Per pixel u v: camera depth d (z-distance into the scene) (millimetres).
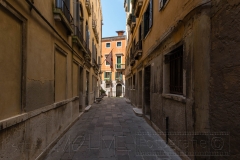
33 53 3393
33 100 3369
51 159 3770
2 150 2350
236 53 2203
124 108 13078
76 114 8094
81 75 10328
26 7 3098
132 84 15633
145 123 7625
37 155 3516
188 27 3418
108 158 3824
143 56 9344
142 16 9570
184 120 3562
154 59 6523
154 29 6605
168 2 4793
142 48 9852
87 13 11719
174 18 4250
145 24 9008
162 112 5328
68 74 6531
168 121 4699
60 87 5535
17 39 2893
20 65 2977
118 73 32969
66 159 3770
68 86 6547
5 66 2537
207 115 2793
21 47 3016
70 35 6602
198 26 2936
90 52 13578
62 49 5609
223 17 2471
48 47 4250
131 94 16062
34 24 3445
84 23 10383
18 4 2816
